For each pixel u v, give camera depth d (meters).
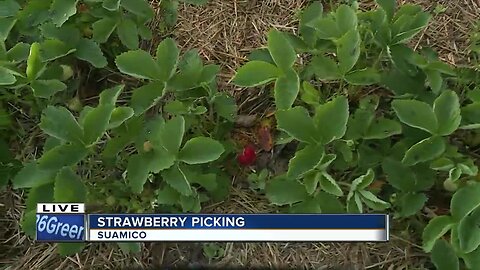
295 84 1.66
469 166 1.64
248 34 2.08
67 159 1.61
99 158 1.81
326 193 1.65
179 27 2.08
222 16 2.10
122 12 1.91
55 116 1.60
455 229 1.53
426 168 1.68
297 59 1.94
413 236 1.71
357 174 1.73
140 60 1.71
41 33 1.86
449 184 1.67
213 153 1.63
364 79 1.71
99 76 1.98
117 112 1.64
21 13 1.87
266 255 1.73
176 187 1.62
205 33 2.07
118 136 1.70
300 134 1.59
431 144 1.61
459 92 1.86
